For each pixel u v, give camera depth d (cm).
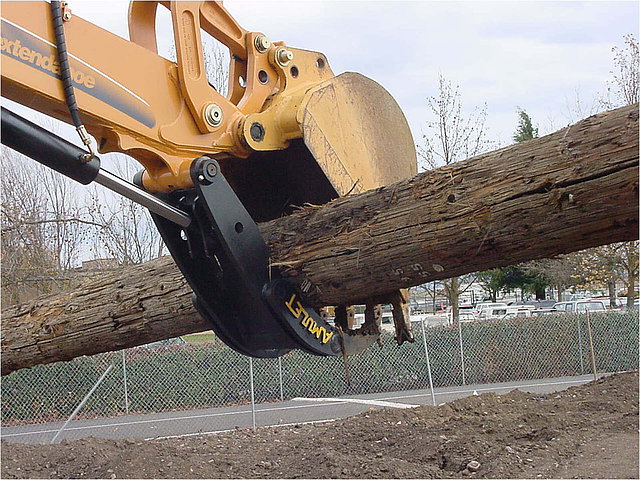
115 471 550
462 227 294
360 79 390
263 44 379
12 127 278
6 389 1114
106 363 1169
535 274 2747
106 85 307
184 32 337
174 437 790
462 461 542
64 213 1459
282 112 356
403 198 315
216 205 320
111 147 323
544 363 1434
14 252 1336
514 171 282
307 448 619
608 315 1492
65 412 1136
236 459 587
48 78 289
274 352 371
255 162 395
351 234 327
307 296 350
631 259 1820
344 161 371
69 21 298
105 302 433
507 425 625
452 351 1386
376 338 384
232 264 328
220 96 347
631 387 745
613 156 257
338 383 1304
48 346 460
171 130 327
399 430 646
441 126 1767
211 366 1232
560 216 271
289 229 347
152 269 423
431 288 2153
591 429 604
